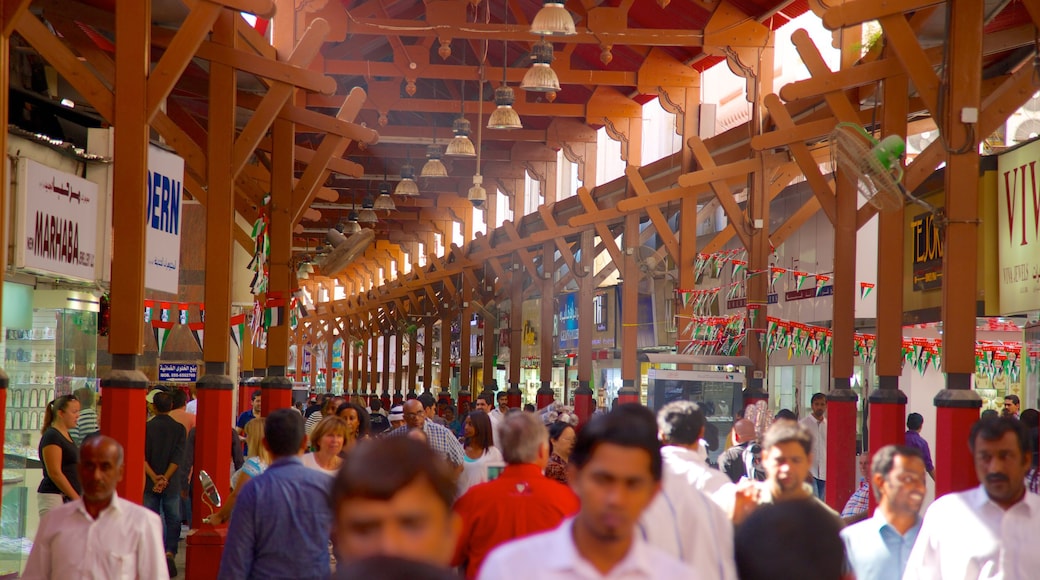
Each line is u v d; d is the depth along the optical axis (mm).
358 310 59188
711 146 22234
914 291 16672
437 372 56844
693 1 21266
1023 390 15734
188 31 10102
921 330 17297
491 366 38969
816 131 14156
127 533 5535
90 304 13766
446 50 21875
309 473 5715
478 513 5320
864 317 19188
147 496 12062
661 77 24844
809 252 21016
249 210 21766
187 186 17938
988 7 12008
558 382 38531
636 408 3570
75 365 13562
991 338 16734
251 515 5586
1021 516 4938
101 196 13719
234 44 12336
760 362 17922
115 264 9727
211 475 11609
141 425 9648
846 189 13570
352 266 60312
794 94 12875
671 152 27641
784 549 4023
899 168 8570
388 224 47688
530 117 32500
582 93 29484
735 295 23266
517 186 36969
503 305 45062
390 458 1970
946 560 4969
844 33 17656
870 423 11922
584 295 28484
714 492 4973
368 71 25531
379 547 1931
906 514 4973
